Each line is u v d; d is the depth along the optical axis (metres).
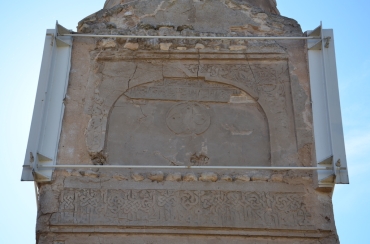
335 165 7.66
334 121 7.99
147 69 8.59
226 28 9.07
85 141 7.99
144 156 7.97
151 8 9.23
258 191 7.68
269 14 9.20
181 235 7.36
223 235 7.37
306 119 8.25
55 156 7.80
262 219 7.46
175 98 8.41
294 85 8.51
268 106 8.38
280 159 7.98
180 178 7.72
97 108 8.25
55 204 7.46
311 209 7.56
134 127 8.18
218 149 8.07
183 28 8.99
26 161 7.61
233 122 8.28
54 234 7.29
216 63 8.70
